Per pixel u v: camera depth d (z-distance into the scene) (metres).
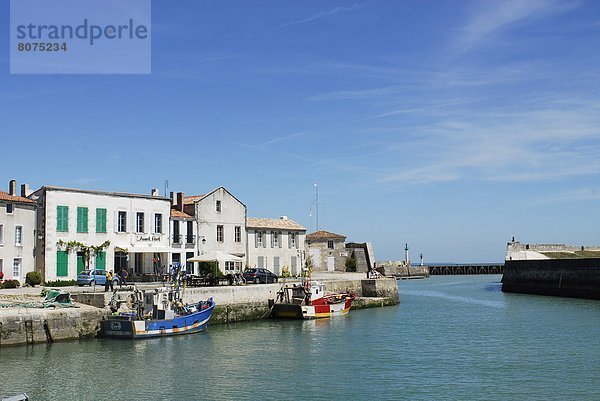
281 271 70.00
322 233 89.81
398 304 60.72
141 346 33.47
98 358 30.16
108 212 53.41
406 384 25.86
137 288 40.31
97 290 42.22
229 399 23.59
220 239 62.66
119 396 23.80
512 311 52.84
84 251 51.28
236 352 32.38
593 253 92.31
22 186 53.41
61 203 50.47
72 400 23.23
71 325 34.19
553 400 23.56
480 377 27.05
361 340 36.56
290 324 43.88
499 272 143.75
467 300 65.19
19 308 33.97
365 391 24.75
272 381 26.23
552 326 42.38
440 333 39.44
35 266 49.47
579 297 65.75
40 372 27.14
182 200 62.09
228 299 44.34
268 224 69.69
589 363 29.75
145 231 55.91
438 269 143.38
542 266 72.00
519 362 30.05
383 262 125.06
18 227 48.50
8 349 31.42
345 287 58.50
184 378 26.58
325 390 24.88
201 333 38.84
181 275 47.62
